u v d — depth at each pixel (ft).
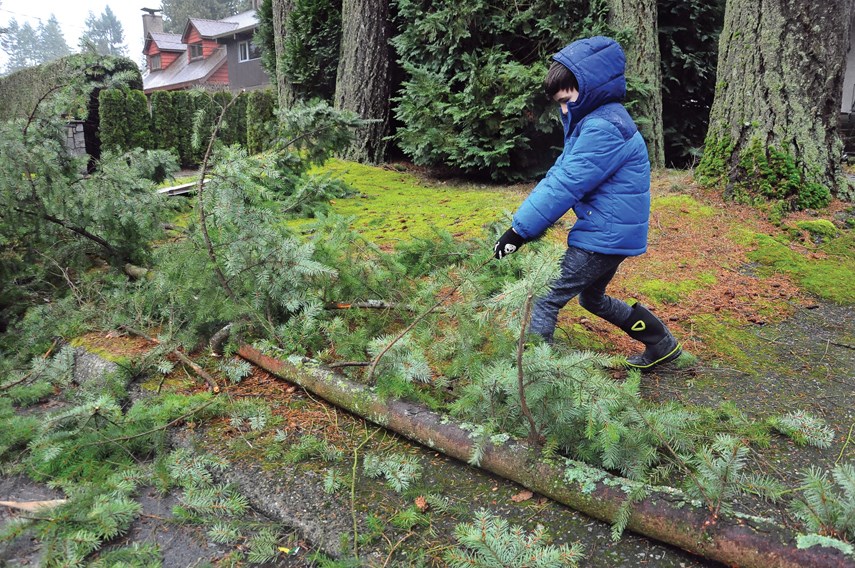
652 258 16.37
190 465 7.75
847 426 9.05
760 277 15.60
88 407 7.89
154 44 144.97
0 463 8.13
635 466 7.07
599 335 12.24
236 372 10.07
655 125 27.25
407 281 11.48
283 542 6.65
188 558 6.42
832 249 16.98
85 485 7.33
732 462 6.09
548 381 7.12
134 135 41.73
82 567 6.11
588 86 8.35
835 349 11.95
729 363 11.30
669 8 29.27
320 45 34.14
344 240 11.57
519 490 7.21
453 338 8.98
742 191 19.71
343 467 7.75
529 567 5.68
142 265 14.60
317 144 19.99
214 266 10.45
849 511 5.58
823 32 18.53
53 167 12.84
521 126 25.32
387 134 33.14
